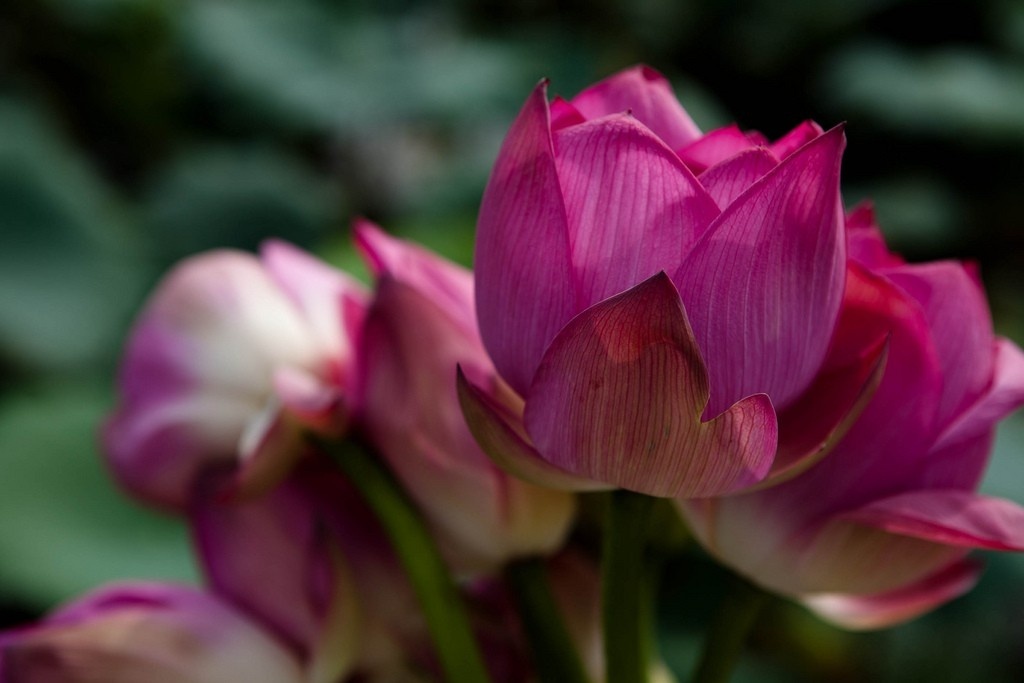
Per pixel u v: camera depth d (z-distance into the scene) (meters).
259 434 0.68
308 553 0.70
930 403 0.60
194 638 0.69
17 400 1.68
